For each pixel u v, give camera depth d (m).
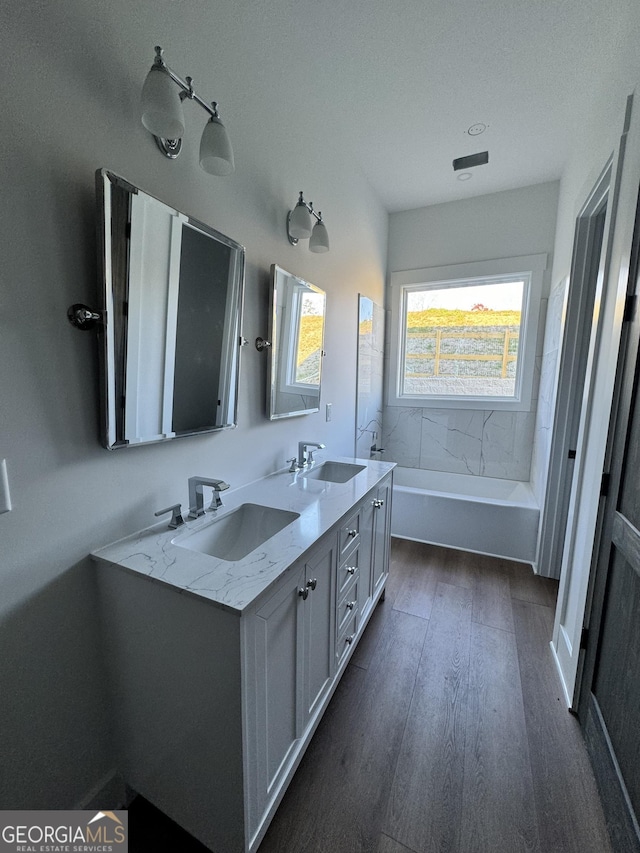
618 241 1.30
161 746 0.99
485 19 1.43
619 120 1.36
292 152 1.72
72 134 0.85
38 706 0.89
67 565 0.93
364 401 2.96
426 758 1.24
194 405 1.26
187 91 0.99
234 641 0.81
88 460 0.96
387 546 2.12
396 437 3.57
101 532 1.01
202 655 0.87
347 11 1.38
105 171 0.88
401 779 1.18
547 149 2.32
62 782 0.96
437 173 2.63
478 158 2.44
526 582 2.33
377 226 3.00
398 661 1.68
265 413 1.70
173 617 0.89
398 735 1.33
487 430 3.25
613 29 1.45
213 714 0.88
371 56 1.60
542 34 1.49
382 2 1.36
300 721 1.15
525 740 1.31
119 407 1.00
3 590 0.81
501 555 2.64
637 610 1.02
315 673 1.24
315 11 1.38
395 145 2.29
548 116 2.00
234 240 1.40
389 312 3.42
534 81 1.75
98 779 1.05
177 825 1.06
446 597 2.17
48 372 0.85
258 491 1.54
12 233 0.77
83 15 0.85
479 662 1.68
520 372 3.11
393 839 1.02
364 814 1.08
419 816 1.08
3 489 0.79
